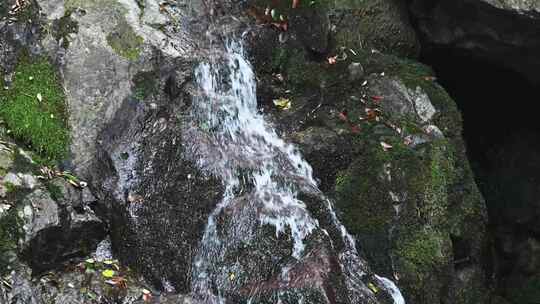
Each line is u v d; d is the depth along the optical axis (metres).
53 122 3.25
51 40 3.36
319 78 3.62
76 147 3.24
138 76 3.32
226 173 3.15
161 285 3.02
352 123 3.47
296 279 2.90
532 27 3.47
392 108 3.51
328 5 3.69
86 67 3.33
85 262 3.03
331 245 3.05
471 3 3.57
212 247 3.03
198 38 3.56
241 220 3.04
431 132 3.45
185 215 3.09
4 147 3.10
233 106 3.42
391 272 3.22
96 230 3.10
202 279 3.00
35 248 2.93
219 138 3.29
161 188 3.13
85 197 3.15
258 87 3.61
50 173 3.12
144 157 3.19
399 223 3.28
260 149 3.35
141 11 3.49
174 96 3.34
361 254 3.24
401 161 3.35
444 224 3.31
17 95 3.29
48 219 2.96
